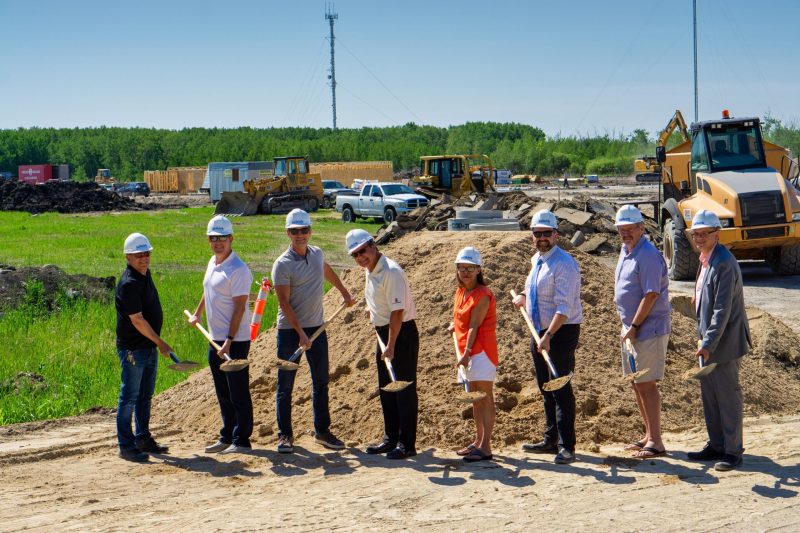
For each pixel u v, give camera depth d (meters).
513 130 182.00
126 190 78.94
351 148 146.25
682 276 17.91
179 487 6.30
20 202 53.06
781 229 16.45
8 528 5.38
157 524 5.39
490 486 5.97
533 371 7.97
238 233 32.84
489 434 6.66
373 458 6.88
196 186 87.12
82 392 9.95
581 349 8.23
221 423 8.18
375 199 36.22
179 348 11.84
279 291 7.04
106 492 6.20
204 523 5.38
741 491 5.67
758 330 10.38
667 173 19.80
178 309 14.82
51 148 171.62
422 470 6.46
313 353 7.20
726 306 6.07
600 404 7.54
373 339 8.67
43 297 15.35
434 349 8.24
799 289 16.31
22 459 7.26
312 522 5.32
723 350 6.16
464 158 37.06
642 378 6.51
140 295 7.08
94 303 15.50
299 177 46.72
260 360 9.23
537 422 7.30
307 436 7.55
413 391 6.82
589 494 5.70
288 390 7.14
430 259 9.91
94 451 7.54
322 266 7.25
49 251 26.53
